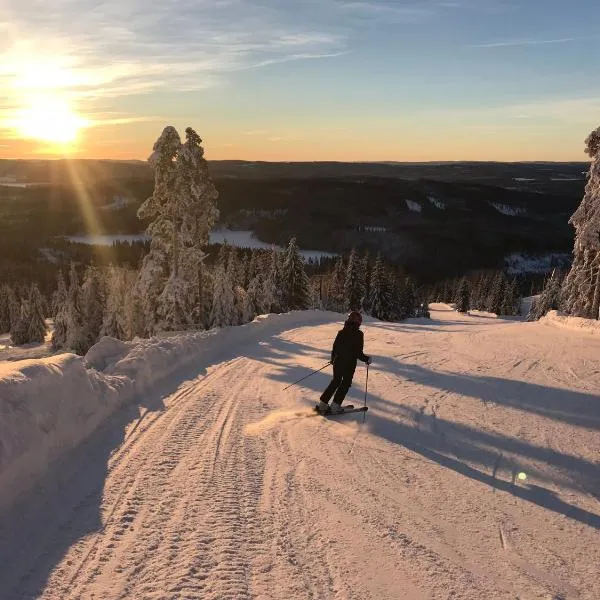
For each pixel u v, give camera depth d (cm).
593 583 339
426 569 345
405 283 7900
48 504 392
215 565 332
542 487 499
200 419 638
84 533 360
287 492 452
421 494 467
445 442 619
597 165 2653
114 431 561
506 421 718
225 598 299
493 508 446
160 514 395
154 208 2580
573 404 823
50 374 503
